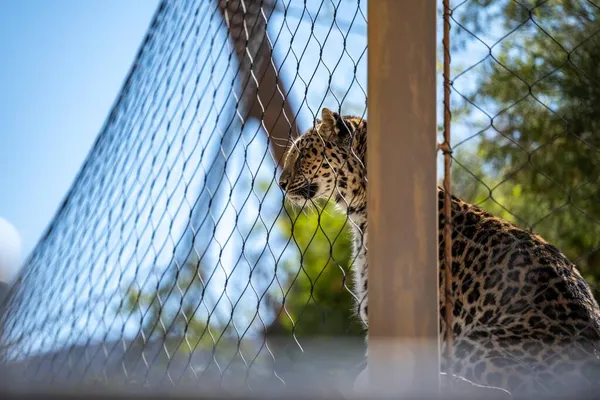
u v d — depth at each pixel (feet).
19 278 26.91
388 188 14.11
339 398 9.12
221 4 21.97
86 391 9.44
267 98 37.78
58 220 26.21
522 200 37.29
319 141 29.60
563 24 37.52
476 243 24.44
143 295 28.60
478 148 38.58
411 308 13.82
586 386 18.76
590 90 35.17
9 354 26.05
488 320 22.91
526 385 20.12
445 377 16.06
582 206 35.22
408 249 13.94
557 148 36.11
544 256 23.26
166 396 9.20
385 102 14.29
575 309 21.85
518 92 37.52
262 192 43.47
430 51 14.32
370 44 14.55
